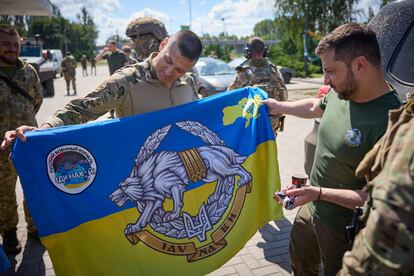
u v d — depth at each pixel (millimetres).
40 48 15516
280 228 3934
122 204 2137
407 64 2846
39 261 3254
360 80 1702
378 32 3143
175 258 2227
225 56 51312
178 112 2354
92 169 2084
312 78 26984
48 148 1983
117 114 2436
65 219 1998
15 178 3273
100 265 2061
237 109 2568
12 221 3314
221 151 2453
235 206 2465
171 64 2170
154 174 2236
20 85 3229
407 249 1001
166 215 2240
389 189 1040
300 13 32062
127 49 11984
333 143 1913
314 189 1839
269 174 2559
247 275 3096
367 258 1091
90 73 33969
